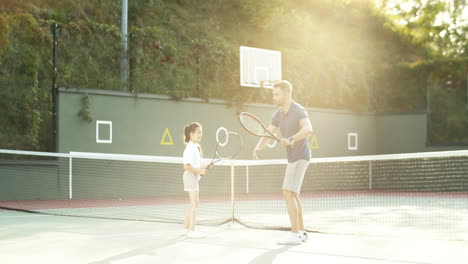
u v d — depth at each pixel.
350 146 17.05
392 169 16.98
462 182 16.11
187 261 4.00
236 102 14.30
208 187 13.49
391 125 17.67
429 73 18.17
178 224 6.55
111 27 12.90
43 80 12.32
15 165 11.02
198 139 5.45
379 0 24.19
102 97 12.23
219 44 14.48
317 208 9.39
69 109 11.77
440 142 17.55
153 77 13.25
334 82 16.98
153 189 12.73
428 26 24.42
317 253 4.36
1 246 4.72
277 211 8.72
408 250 4.53
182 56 13.85
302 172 4.89
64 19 12.72
